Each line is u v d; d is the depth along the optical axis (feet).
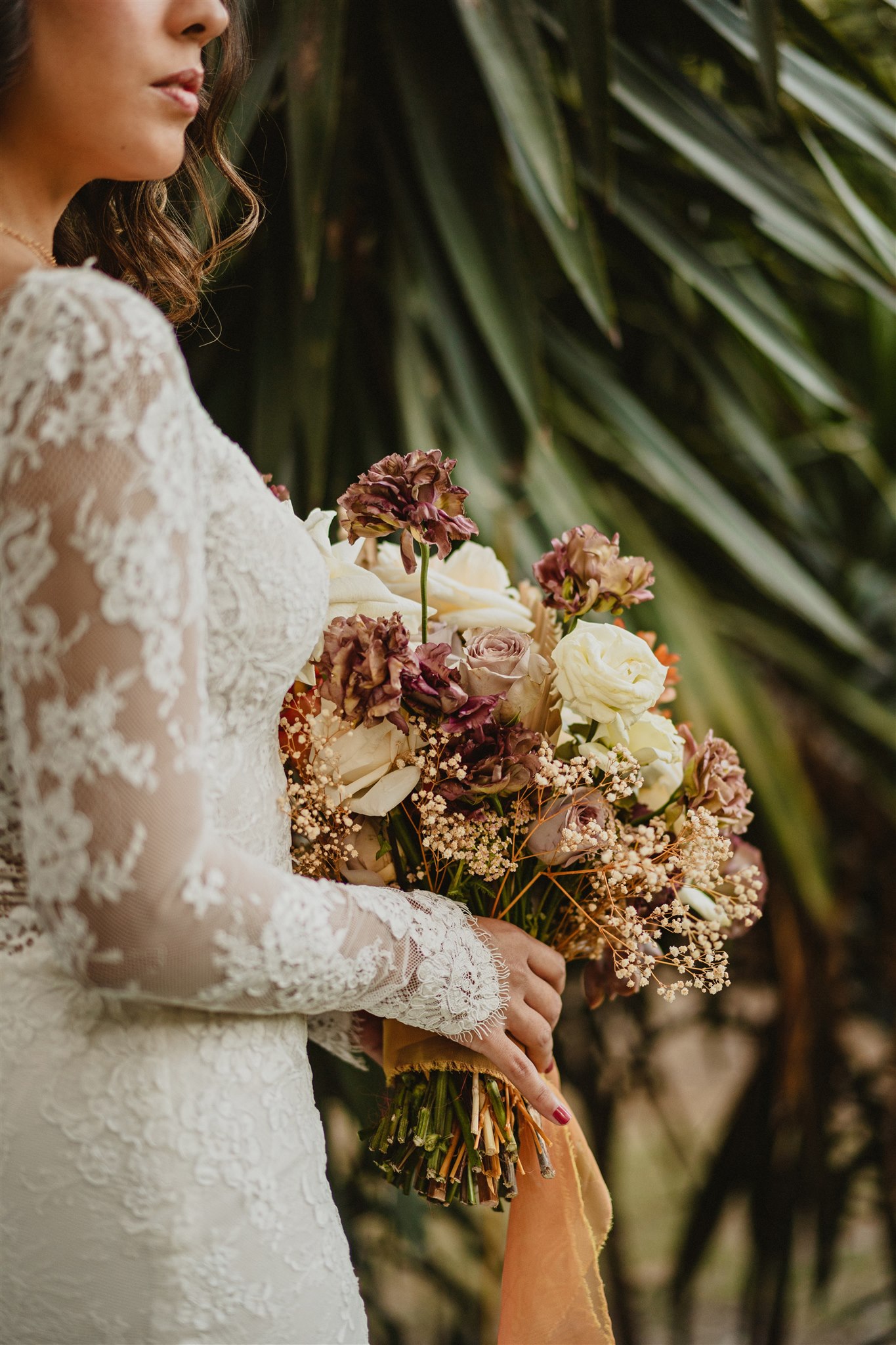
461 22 5.45
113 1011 2.49
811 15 6.19
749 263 7.27
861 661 7.22
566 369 6.48
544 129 5.05
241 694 2.67
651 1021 8.32
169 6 2.53
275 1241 2.57
